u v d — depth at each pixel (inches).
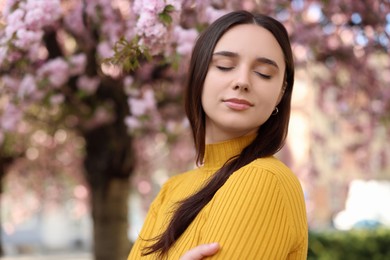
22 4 105.1
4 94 161.3
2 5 111.3
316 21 165.5
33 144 273.0
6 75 155.9
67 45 198.7
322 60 191.0
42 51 170.9
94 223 208.2
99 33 161.3
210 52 56.7
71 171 306.3
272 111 57.7
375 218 473.1
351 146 265.3
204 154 60.7
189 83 59.2
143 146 262.5
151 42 85.0
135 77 169.3
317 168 293.0
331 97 239.9
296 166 292.2
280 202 50.6
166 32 85.6
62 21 164.4
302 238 52.2
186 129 186.1
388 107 208.7
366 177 293.6
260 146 58.1
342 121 268.7
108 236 205.6
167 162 295.4
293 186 52.3
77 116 191.5
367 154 266.1
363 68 193.8
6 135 201.2
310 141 289.0
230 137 59.1
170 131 178.5
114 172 203.8
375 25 145.7
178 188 64.1
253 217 49.9
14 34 103.7
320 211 463.5
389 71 203.3
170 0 83.4
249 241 49.3
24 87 149.9
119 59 87.0
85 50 172.2
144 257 58.0
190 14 120.3
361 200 482.0
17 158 263.9
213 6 121.4
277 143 59.3
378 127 242.5
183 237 54.0
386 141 249.1
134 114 160.4
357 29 158.2
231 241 49.4
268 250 49.4
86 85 171.2
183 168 294.4
